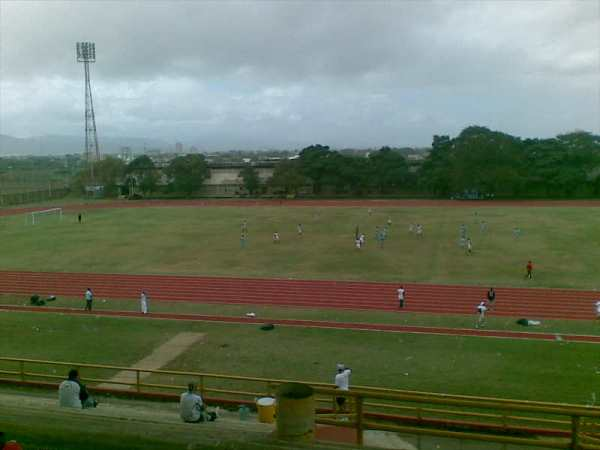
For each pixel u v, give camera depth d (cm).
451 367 2447
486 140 10106
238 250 5553
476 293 3872
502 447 1183
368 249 5459
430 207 8825
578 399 2042
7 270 4856
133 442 670
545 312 3438
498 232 6253
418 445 1192
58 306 3791
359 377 2338
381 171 11031
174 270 4744
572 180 9806
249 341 2908
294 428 695
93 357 2656
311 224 7225
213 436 680
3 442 686
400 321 3309
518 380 2261
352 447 662
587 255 4947
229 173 12900
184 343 2880
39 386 2069
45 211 8906
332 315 3459
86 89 12406
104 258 5288
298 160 11656
